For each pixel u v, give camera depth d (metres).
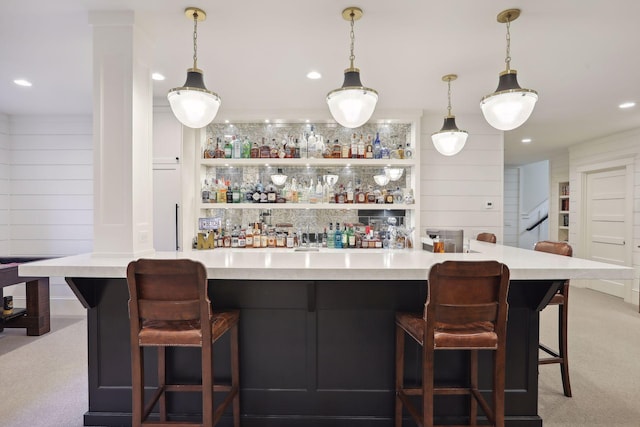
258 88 3.29
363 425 1.95
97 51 2.08
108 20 2.05
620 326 3.79
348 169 4.21
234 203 3.90
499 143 4.14
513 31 2.23
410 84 3.16
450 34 2.28
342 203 3.94
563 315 2.34
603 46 2.41
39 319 3.44
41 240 4.21
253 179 4.21
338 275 1.68
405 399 1.79
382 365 1.96
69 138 4.19
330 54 2.58
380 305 1.96
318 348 1.96
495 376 1.53
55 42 2.39
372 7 1.98
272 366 1.96
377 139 4.00
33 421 2.02
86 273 1.76
